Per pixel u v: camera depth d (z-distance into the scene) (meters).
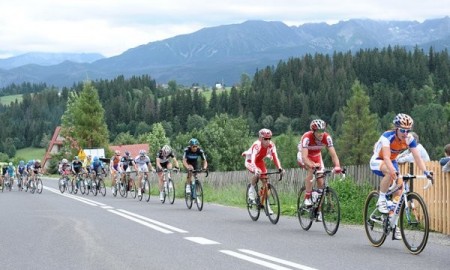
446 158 12.23
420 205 8.98
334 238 10.98
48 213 16.97
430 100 171.50
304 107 167.38
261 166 14.40
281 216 15.81
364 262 8.32
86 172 31.41
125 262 8.43
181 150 101.75
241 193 24.78
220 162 99.62
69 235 11.54
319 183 11.82
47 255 9.10
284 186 23.53
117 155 27.98
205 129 100.50
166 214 16.34
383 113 167.50
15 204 21.70
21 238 11.13
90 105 105.25
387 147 9.70
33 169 34.44
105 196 28.27
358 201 15.20
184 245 10.06
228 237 11.15
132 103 186.25
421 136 131.12
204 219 14.80
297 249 9.57
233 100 180.62
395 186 9.71
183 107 177.88
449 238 11.33
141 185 23.55
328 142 11.99
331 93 173.38
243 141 101.75
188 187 18.41
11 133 195.75
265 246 9.91
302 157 12.08
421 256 8.88
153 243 10.33
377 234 9.89
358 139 105.62
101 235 11.50
